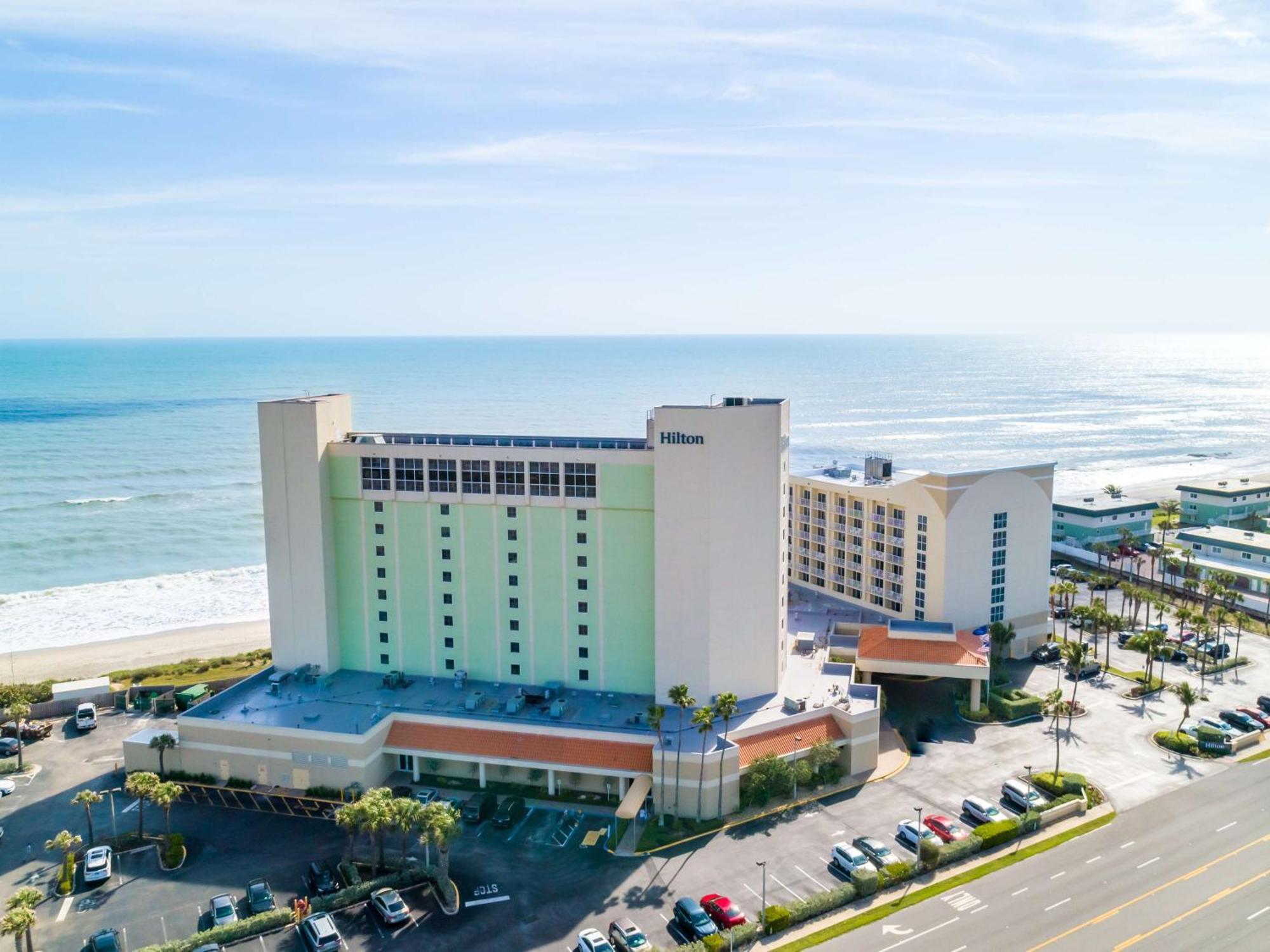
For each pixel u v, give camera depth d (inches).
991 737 3949.3
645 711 3698.3
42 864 3105.3
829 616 5027.1
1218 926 2628.0
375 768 3563.0
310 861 3102.9
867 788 3501.5
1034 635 5014.8
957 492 4598.9
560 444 4001.0
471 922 2736.2
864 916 2706.7
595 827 3267.7
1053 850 3051.2
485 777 3607.3
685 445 3563.0
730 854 3068.4
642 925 2699.3
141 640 6136.8
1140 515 7608.3
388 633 4146.2
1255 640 5231.3
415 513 4023.1
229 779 3656.5
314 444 3969.0
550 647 3966.5
